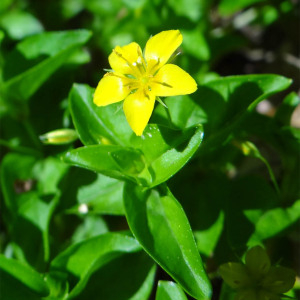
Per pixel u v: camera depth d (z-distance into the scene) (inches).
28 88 5.5
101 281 5.1
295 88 6.3
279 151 5.3
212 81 5.0
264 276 4.8
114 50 4.8
